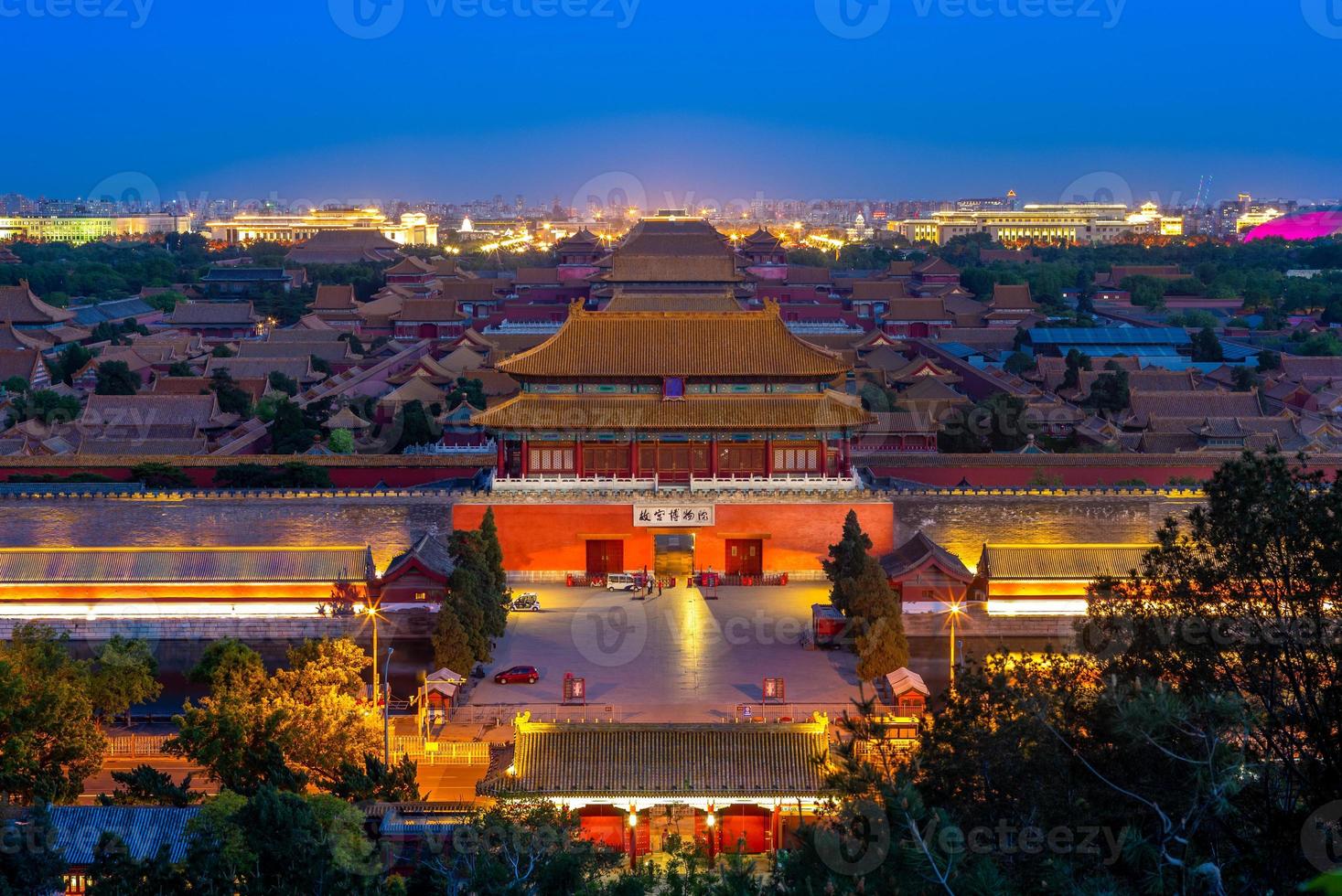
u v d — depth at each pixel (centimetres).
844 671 10431
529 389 13625
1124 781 4834
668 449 13625
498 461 13600
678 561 13150
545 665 10606
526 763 7425
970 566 12875
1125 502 13000
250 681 8450
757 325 13862
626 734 7538
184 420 18825
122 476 15138
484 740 8956
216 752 7531
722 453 13700
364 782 7388
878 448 18012
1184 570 5397
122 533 12781
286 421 18562
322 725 7894
